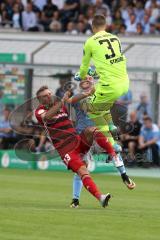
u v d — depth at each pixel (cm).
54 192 2670
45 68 3934
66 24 4778
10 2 4956
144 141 3772
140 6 4672
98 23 2167
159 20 4594
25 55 4288
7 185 2895
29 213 1967
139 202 2391
